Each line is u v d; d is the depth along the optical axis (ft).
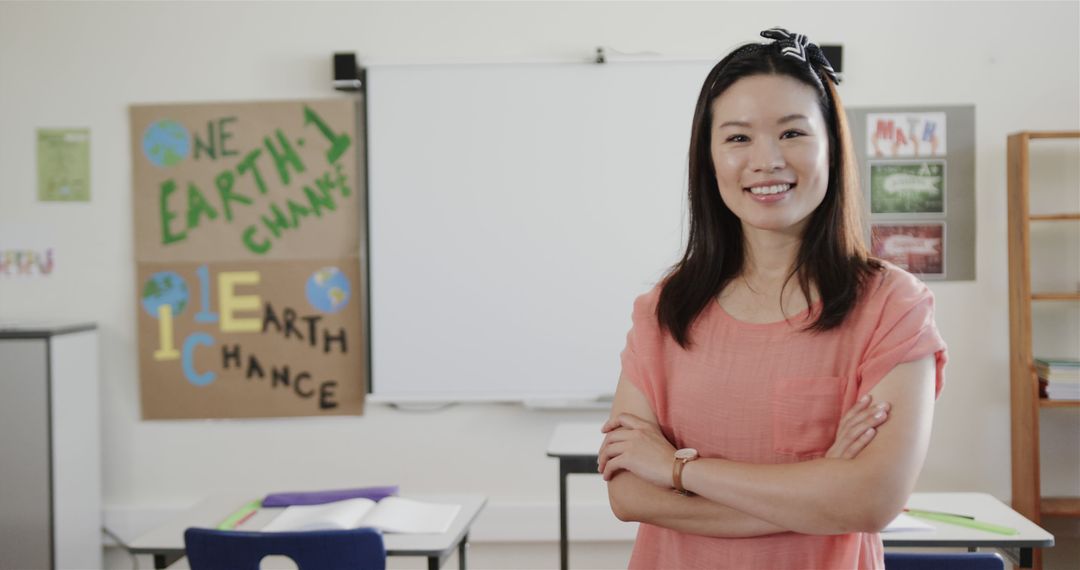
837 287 3.63
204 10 11.98
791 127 3.51
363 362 12.06
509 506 11.96
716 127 3.66
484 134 11.84
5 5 12.01
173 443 12.16
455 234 11.89
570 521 11.93
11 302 12.15
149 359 12.07
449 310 11.90
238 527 7.43
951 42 11.75
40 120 12.07
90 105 12.03
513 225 11.87
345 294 12.01
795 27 11.80
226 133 11.96
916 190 11.80
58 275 12.11
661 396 3.92
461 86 11.84
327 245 11.98
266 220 11.98
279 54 11.96
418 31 11.93
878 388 3.54
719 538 3.73
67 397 11.16
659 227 11.77
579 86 11.78
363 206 12.00
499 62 11.76
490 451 12.07
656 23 11.85
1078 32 11.70
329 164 11.94
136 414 12.16
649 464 3.75
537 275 11.87
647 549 3.99
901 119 11.77
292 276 12.00
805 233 3.74
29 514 10.80
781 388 3.64
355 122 11.93
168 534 7.23
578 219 11.83
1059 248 11.87
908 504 7.60
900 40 11.76
